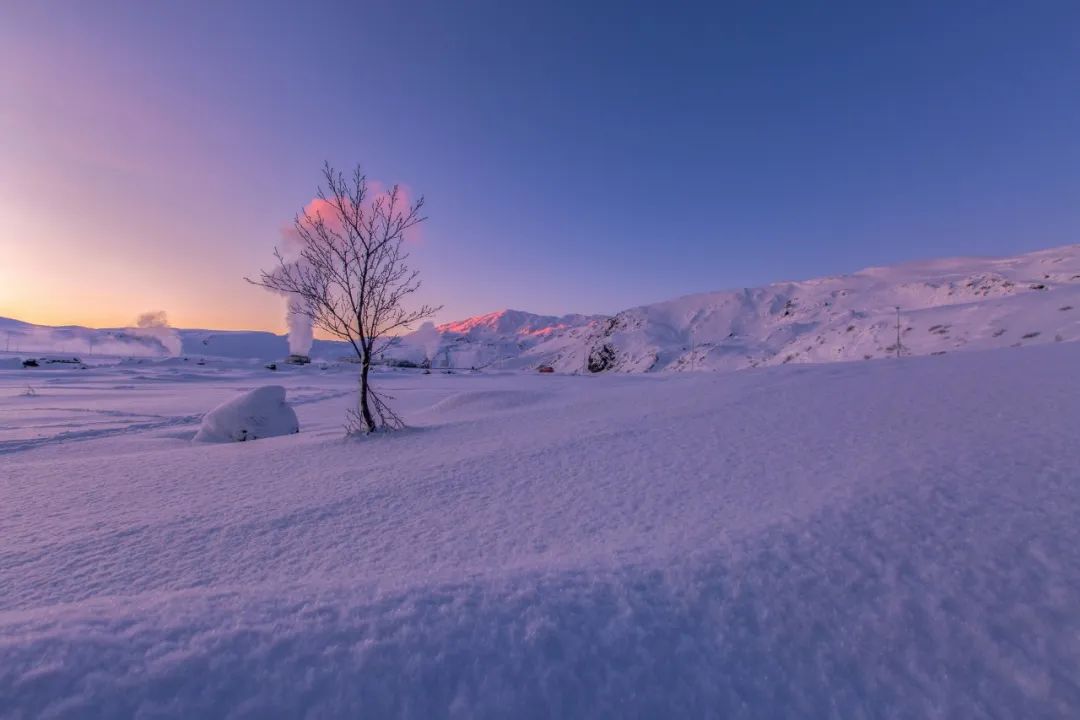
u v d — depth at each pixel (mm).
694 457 6957
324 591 2463
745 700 1964
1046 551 2965
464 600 2338
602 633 2186
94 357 129750
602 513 5004
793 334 119875
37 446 13125
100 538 4996
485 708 1772
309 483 7184
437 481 6809
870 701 2004
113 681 1702
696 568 2846
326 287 11898
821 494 4406
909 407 7965
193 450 10984
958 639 2324
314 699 1731
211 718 1637
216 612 2168
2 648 1802
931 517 3525
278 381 61094
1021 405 6934
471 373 91625
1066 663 2152
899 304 134250
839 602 2580
